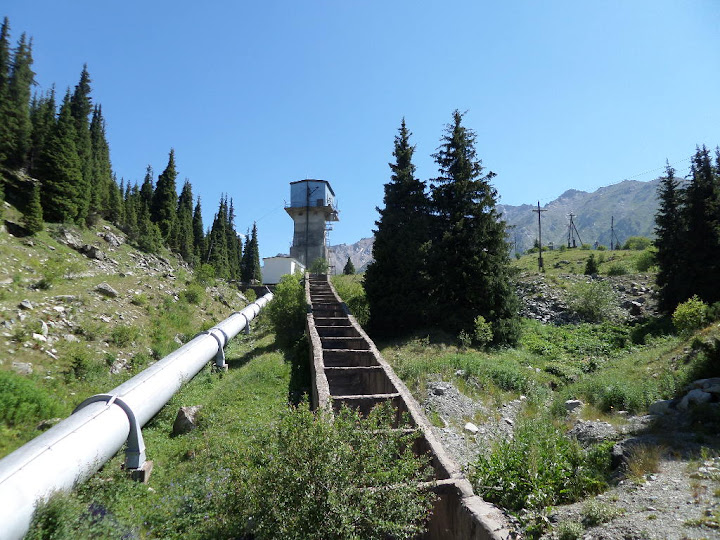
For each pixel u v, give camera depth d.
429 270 22.75
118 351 15.41
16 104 27.83
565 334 23.36
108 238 30.14
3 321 13.05
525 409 11.89
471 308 22.05
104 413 7.54
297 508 4.27
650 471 6.04
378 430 5.43
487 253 22.23
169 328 20.61
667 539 4.06
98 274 22.89
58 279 18.36
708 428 7.66
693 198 23.92
